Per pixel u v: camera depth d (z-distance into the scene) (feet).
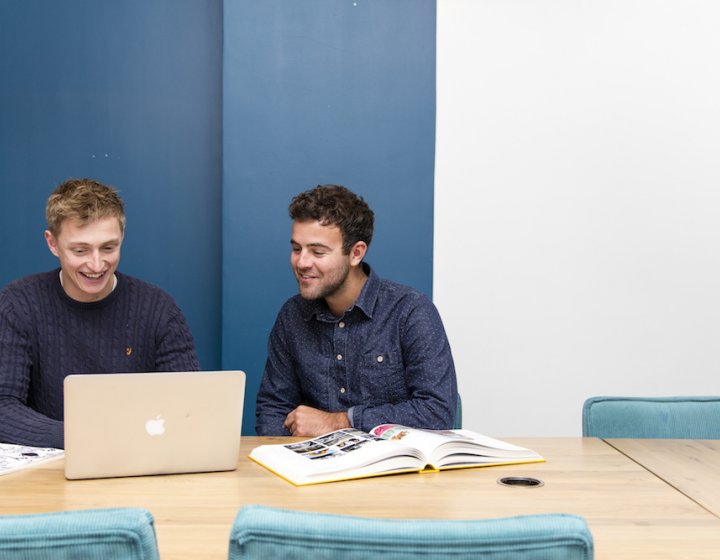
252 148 9.92
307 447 5.60
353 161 10.02
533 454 5.56
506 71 10.10
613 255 10.19
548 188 10.15
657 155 10.17
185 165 10.43
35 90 10.22
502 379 10.21
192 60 10.40
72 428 4.87
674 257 10.20
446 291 10.15
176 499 4.57
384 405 6.73
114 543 2.86
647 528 4.10
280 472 5.11
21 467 5.19
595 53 10.11
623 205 10.19
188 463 5.12
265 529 2.87
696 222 10.18
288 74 9.94
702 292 10.23
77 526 2.85
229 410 5.17
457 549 2.82
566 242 10.18
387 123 10.03
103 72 10.30
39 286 6.87
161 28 10.36
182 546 3.76
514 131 10.11
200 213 10.47
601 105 10.12
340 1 9.96
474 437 5.84
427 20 10.05
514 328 10.18
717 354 10.26
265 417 7.50
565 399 10.23
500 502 4.55
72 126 10.27
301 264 7.01
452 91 10.08
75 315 6.86
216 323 10.52
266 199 9.95
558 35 10.09
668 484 4.99
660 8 10.09
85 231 6.30
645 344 10.23
